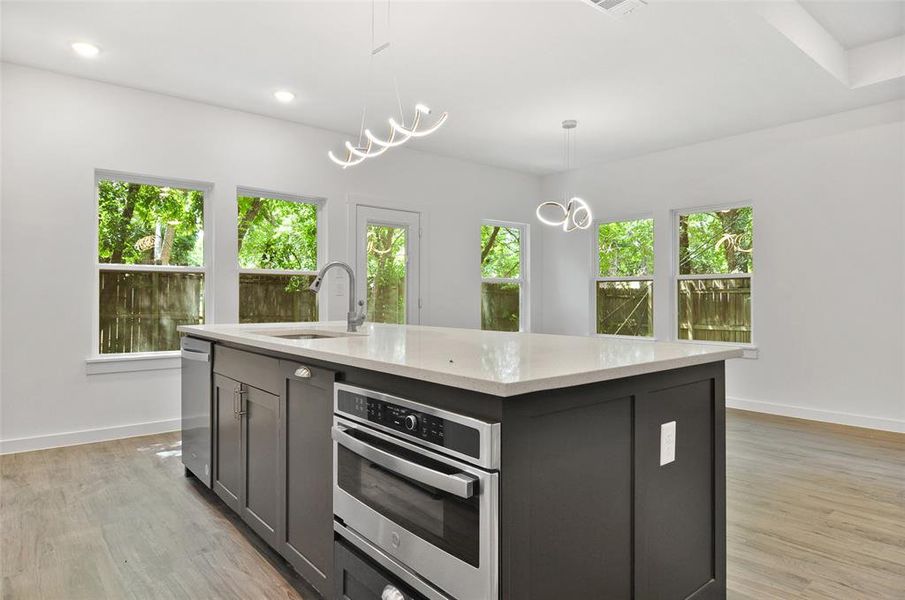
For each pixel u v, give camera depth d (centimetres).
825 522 243
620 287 600
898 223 405
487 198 616
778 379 466
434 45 324
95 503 265
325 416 175
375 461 145
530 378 117
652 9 282
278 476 202
